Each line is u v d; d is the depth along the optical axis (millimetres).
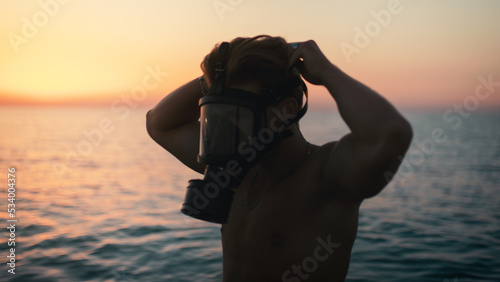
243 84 1003
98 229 9125
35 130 75062
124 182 18922
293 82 1023
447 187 18203
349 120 933
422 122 138250
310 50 1028
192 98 1341
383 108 915
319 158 1125
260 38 1044
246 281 1197
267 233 1162
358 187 991
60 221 9906
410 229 9570
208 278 6051
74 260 6719
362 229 9578
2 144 44469
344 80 972
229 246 1254
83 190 16062
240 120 989
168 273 6262
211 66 1051
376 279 5973
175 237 8555
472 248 7863
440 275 6191
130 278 5988
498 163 31719
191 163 1379
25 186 16938
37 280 5754
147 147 47000
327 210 1104
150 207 12398
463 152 43344
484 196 15539
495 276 6207
